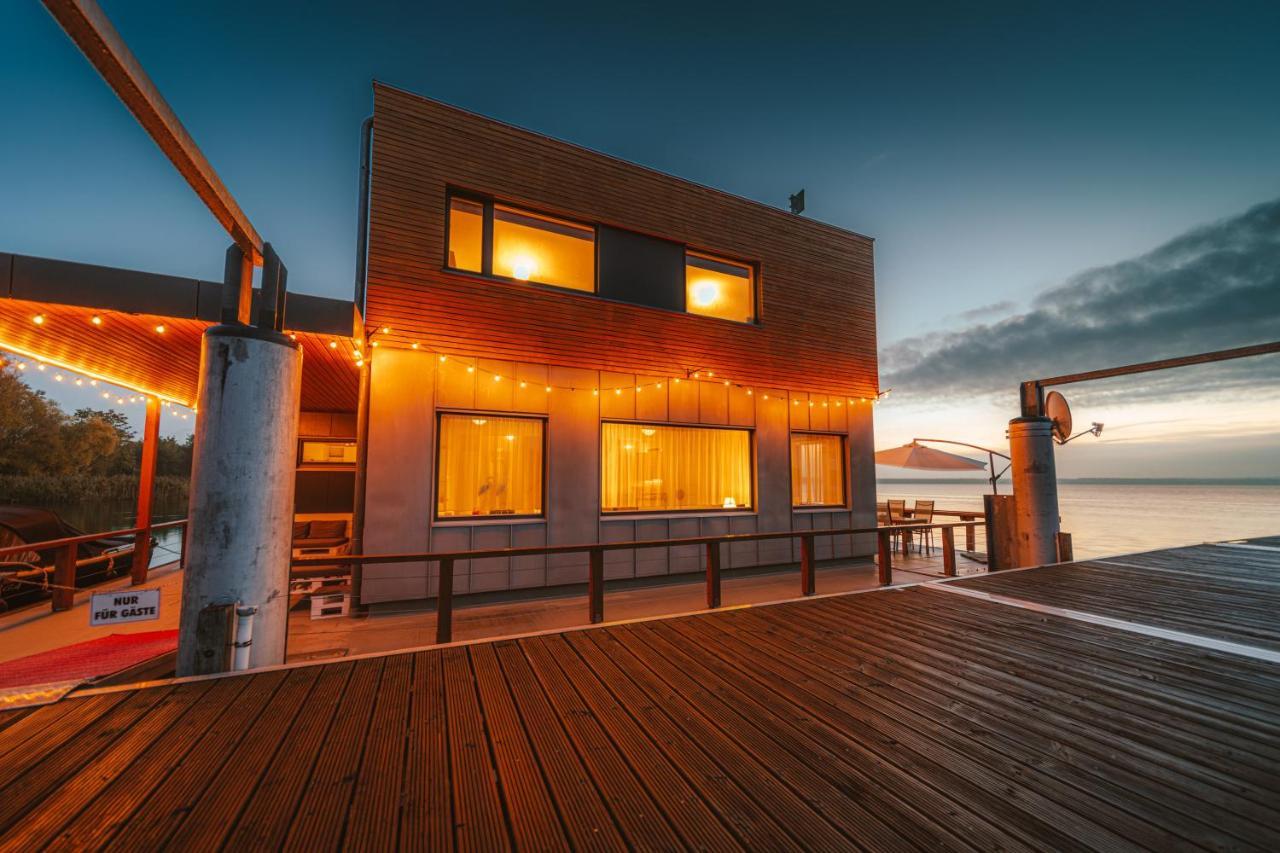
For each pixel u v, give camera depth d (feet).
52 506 104.37
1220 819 6.33
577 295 25.00
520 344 23.53
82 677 12.12
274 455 10.85
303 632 17.84
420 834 5.91
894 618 15.33
